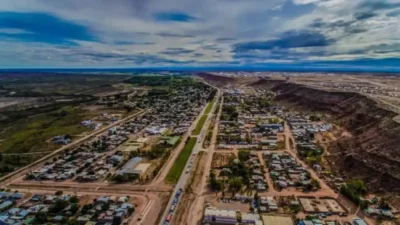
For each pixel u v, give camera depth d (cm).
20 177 14325
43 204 11588
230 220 10038
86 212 10888
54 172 14738
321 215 10444
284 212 10731
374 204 11031
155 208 11156
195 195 12100
